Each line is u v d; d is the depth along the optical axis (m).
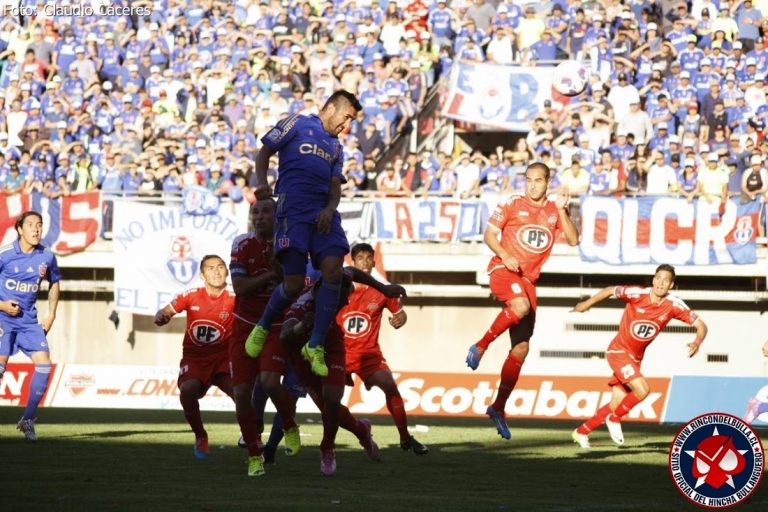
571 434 36.31
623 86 60.81
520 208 27.89
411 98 63.62
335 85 64.50
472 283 59.94
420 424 40.59
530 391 38.16
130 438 32.19
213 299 26.86
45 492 19.72
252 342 21.88
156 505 18.05
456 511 17.86
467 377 38.66
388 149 62.12
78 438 32.06
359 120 61.94
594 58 62.06
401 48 66.69
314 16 71.25
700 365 58.38
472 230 57.44
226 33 68.88
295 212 21.08
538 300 59.44
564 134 58.16
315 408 42.25
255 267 23.02
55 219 60.34
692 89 60.69
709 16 64.25
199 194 58.75
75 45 70.81
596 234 56.41
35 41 71.25
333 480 22.33
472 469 25.00
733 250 55.25
